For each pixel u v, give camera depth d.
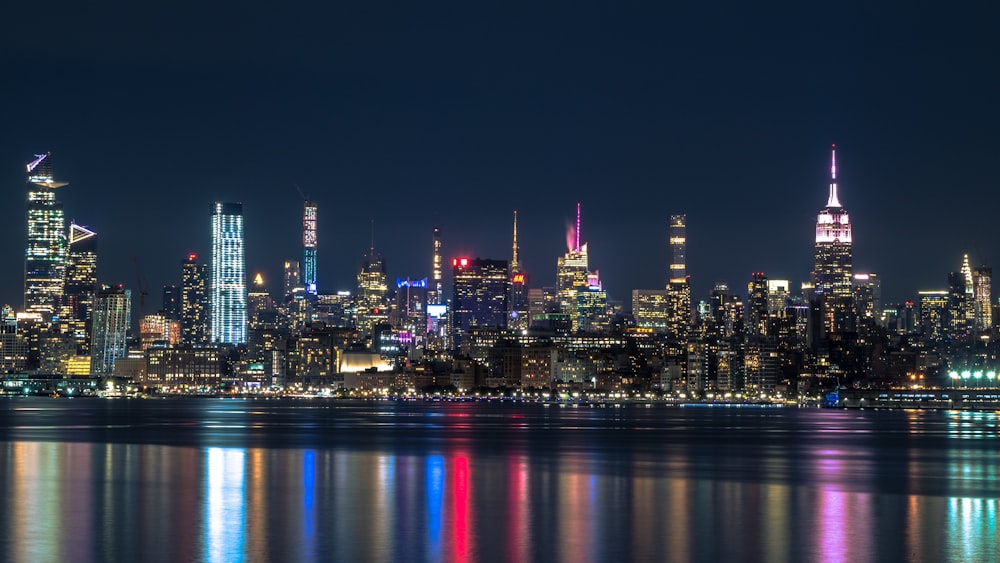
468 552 97.38
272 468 173.50
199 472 165.12
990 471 180.88
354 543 101.31
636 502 132.12
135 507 124.00
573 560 94.19
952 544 102.88
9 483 148.25
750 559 95.19
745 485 154.12
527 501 131.88
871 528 112.25
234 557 94.81
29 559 93.88
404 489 143.75
